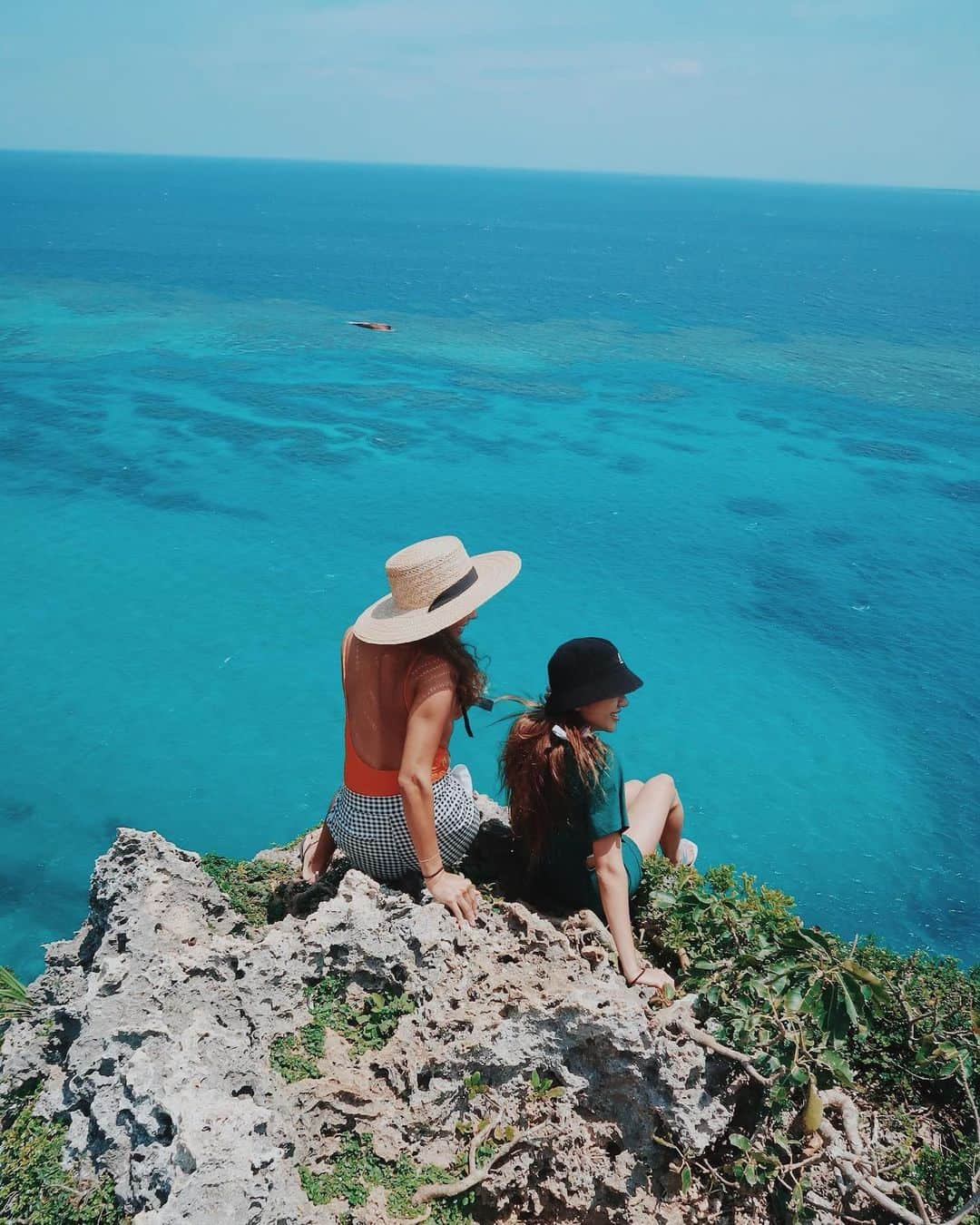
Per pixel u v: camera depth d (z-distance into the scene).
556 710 5.28
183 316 98.81
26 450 56.38
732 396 75.25
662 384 78.00
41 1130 4.41
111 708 34.03
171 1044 4.29
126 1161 4.06
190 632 39.06
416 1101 4.53
